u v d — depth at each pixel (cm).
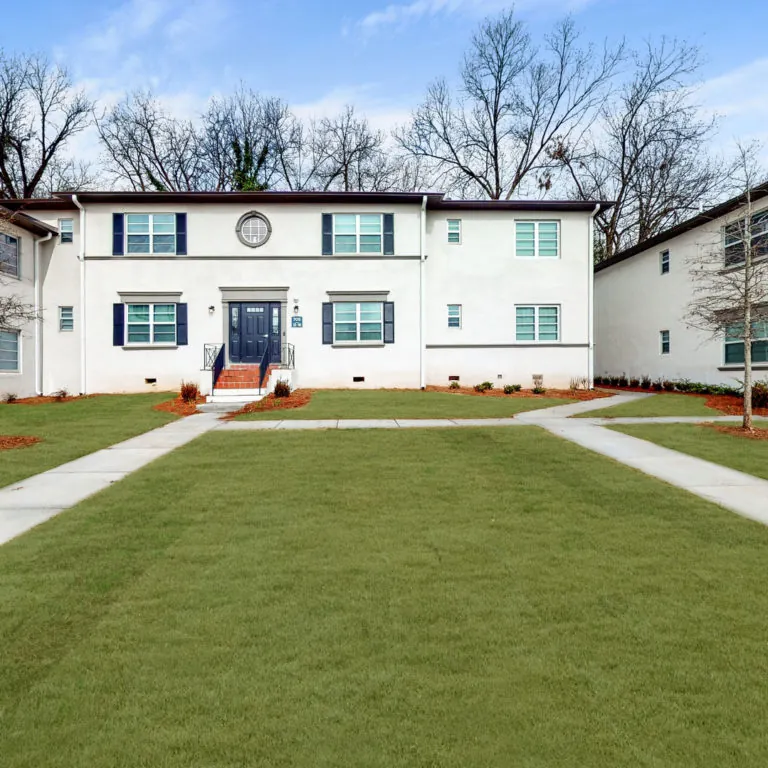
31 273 1908
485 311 2052
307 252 1973
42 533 525
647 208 3109
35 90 3050
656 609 370
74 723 257
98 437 1044
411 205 2003
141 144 3281
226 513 583
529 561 456
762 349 1762
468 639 331
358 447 922
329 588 405
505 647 322
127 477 738
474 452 884
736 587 405
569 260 2072
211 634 338
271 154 3519
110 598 388
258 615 363
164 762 232
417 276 2005
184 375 1944
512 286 2058
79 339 1970
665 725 254
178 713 264
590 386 2056
